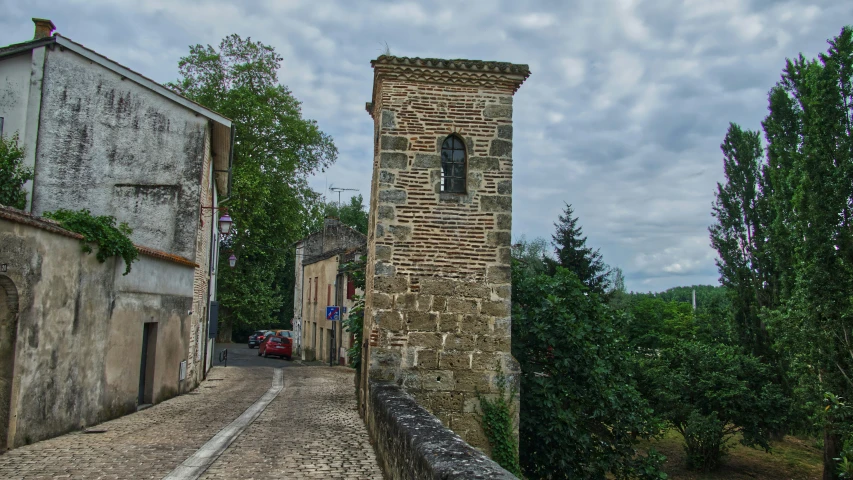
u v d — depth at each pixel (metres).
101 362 10.50
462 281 9.88
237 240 30.86
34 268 8.25
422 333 9.72
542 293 12.55
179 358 15.38
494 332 9.86
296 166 32.47
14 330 7.82
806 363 16.58
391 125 9.92
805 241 16.56
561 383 11.67
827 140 16.72
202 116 16.39
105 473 6.56
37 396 8.41
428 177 9.95
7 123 15.25
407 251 9.81
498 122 10.16
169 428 9.80
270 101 31.55
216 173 21.98
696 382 20.06
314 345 34.62
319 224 36.94
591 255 33.50
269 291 36.03
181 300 15.40
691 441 20.33
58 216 9.91
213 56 30.55
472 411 9.68
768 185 25.67
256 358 35.44
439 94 10.07
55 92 15.52
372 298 9.74
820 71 17.73
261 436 9.02
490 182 10.07
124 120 15.84
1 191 14.28
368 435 9.09
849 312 15.00
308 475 6.62
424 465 4.39
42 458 7.27
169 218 15.86
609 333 12.87
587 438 11.48
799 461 21.09
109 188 15.59
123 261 11.39
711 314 32.03
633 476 12.79
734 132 27.17
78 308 9.63
